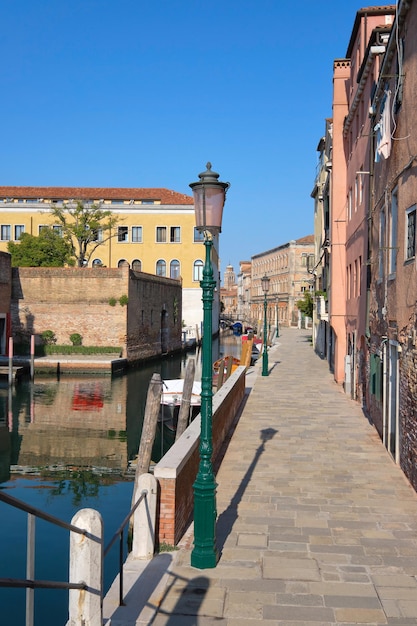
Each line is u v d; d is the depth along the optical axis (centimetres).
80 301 4234
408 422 1061
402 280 1099
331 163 2766
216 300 7844
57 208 5281
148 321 4775
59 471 1658
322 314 3198
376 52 1608
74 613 470
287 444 1379
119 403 2786
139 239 6134
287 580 676
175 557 734
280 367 3266
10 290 4041
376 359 1472
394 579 682
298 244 8850
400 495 1001
